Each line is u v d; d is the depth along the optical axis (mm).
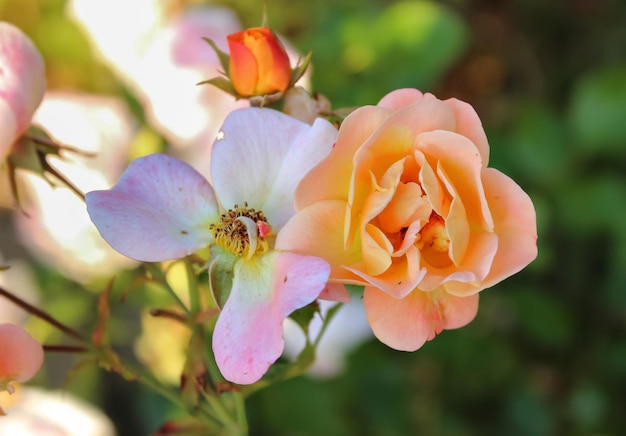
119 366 326
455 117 269
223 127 286
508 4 771
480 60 758
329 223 266
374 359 523
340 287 269
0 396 416
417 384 526
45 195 438
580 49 740
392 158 267
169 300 482
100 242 454
